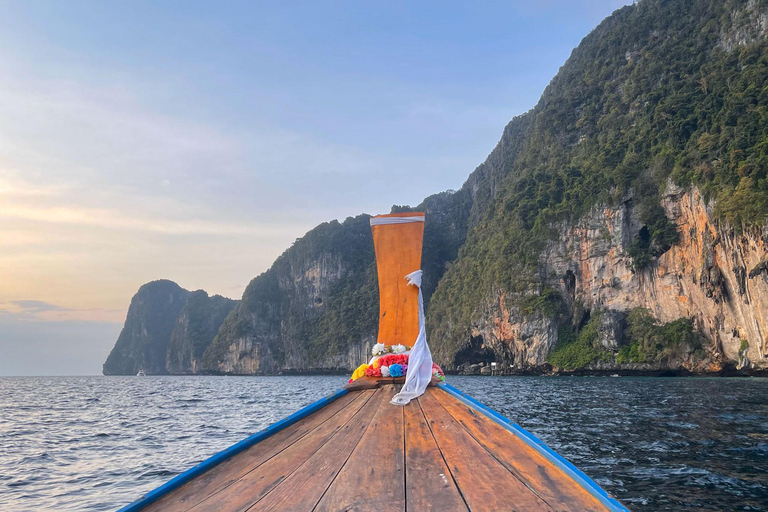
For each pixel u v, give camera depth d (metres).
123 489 13.22
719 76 102.69
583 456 14.05
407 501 3.62
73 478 14.50
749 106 91.38
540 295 114.94
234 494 3.90
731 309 84.50
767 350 77.06
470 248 159.12
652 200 99.38
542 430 18.98
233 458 4.80
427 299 185.50
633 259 101.31
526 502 3.56
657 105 113.31
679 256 95.06
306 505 3.62
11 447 19.97
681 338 91.56
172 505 3.75
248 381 131.75
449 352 135.62
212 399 49.47
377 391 7.86
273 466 4.51
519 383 69.31
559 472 4.16
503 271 122.44
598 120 131.12
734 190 81.62
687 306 93.94
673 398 34.81
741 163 83.50
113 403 46.28
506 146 193.50
